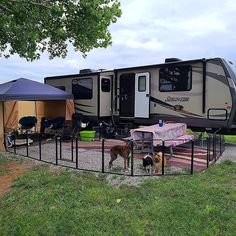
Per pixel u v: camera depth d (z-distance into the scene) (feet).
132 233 13.46
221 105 31.91
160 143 26.94
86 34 31.68
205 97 33.14
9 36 32.12
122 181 20.47
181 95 35.37
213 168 23.53
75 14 30.94
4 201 18.13
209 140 28.58
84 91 46.50
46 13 30.68
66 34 32.35
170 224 14.07
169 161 26.71
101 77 43.75
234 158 28.27
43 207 16.74
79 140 40.47
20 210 16.61
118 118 43.47
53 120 45.65
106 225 14.28
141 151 28.50
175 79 35.86
